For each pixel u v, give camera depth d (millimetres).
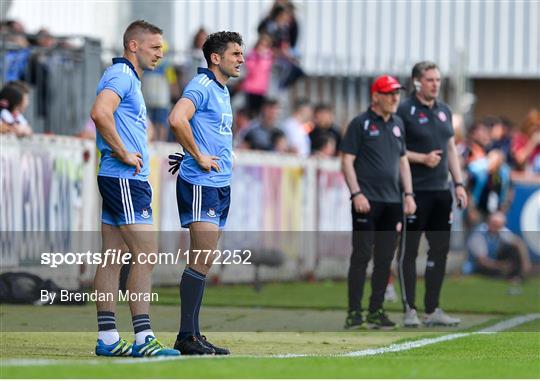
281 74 65812
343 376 23000
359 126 38344
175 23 75562
